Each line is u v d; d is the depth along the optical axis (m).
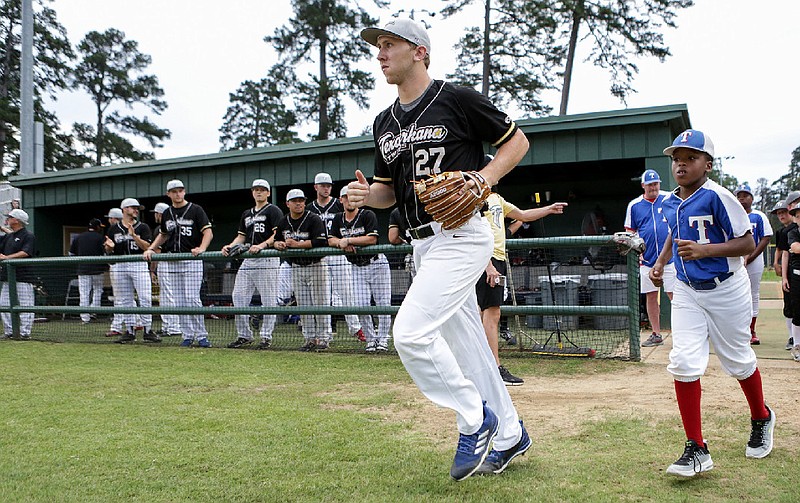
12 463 3.12
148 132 42.16
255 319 9.47
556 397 4.43
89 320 9.52
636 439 3.38
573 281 7.91
